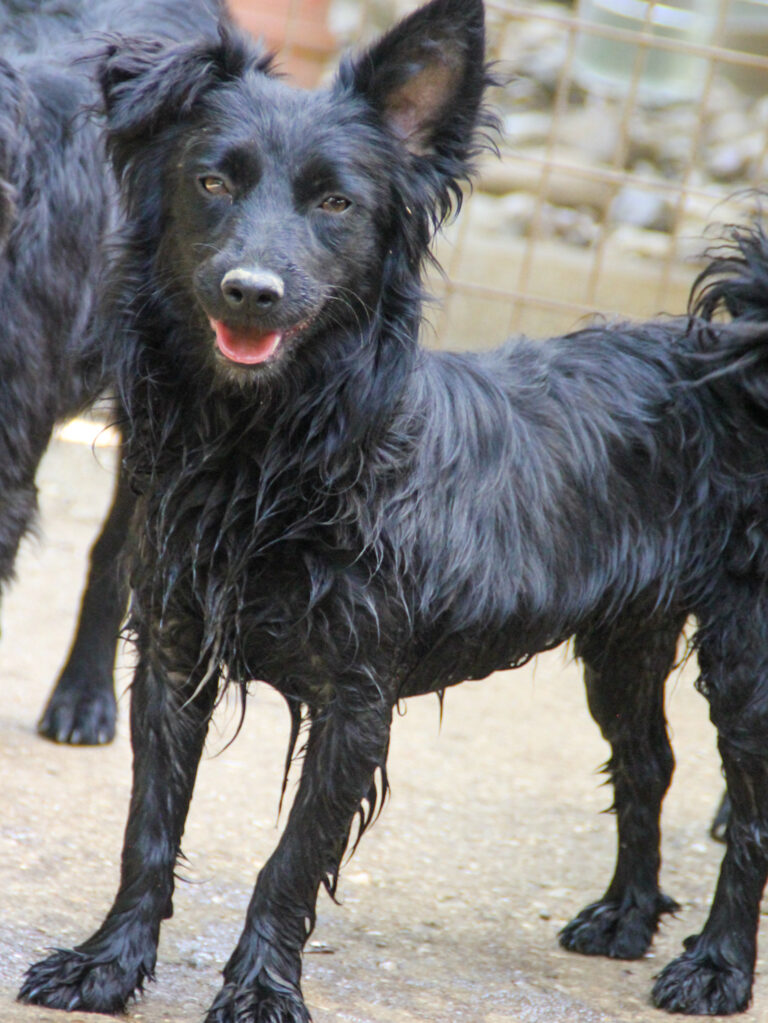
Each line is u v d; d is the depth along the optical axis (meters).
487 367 7.20
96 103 6.91
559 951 7.61
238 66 6.37
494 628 6.82
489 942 7.58
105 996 6.14
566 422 7.14
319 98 6.32
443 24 6.36
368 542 6.13
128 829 6.45
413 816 9.12
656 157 21.39
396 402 6.35
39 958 6.52
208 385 6.19
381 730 6.36
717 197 15.20
